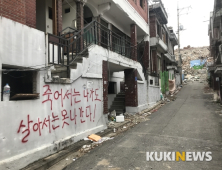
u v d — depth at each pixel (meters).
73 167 4.12
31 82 4.56
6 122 3.56
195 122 8.20
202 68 42.50
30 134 4.07
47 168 4.08
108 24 10.37
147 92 12.54
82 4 7.87
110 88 11.83
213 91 20.50
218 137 6.01
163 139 5.95
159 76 16.64
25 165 3.85
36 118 4.23
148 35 13.66
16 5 4.19
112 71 11.15
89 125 6.27
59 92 4.95
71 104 5.41
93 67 6.50
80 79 5.83
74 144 5.34
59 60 5.52
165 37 21.14
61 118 5.01
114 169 3.97
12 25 3.77
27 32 4.09
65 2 7.88
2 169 3.40
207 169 3.88
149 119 9.27
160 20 17.66
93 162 4.35
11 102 3.67
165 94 19.58
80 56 6.45
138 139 6.03
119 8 9.39
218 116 9.31
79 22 7.63
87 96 6.18
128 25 11.81
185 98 17.61
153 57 15.62
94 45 6.66
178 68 30.48
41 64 4.41
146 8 13.61
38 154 4.18
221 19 14.52
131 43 10.38
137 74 10.79
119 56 8.46
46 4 7.16
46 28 7.11
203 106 12.73
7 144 3.57
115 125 7.80
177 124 7.95
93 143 5.61
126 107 10.44
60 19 6.68
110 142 5.79
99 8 8.96
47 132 4.54
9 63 3.70
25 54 4.03
